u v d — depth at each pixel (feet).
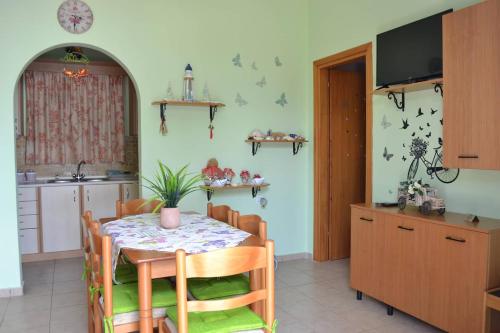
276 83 15.25
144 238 8.11
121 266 9.66
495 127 8.09
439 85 10.41
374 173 12.71
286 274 14.02
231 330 6.41
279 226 15.57
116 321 7.11
